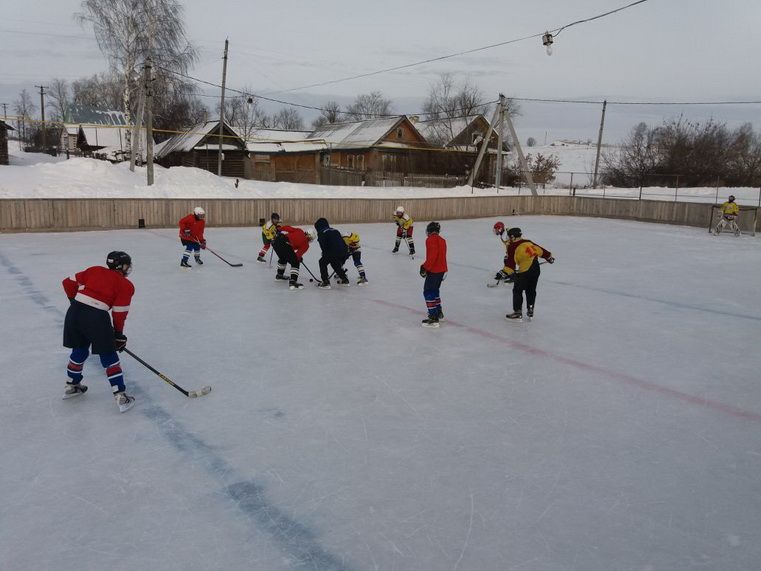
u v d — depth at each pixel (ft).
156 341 20.11
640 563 8.95
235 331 21.52
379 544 9.30
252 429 13.43
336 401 15.17
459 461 12.09
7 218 47.47
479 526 9.83
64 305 24.52
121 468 11.58
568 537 9.57
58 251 39.06
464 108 164.04
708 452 12.72
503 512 10.26
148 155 65.05
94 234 48.80
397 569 8.71
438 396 15.66
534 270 23.45
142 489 10.82
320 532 9.60
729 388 16.74
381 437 13.14
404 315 24.47
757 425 14.21
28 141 246.27
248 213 58.65
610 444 13.01
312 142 137.90
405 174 134.92
